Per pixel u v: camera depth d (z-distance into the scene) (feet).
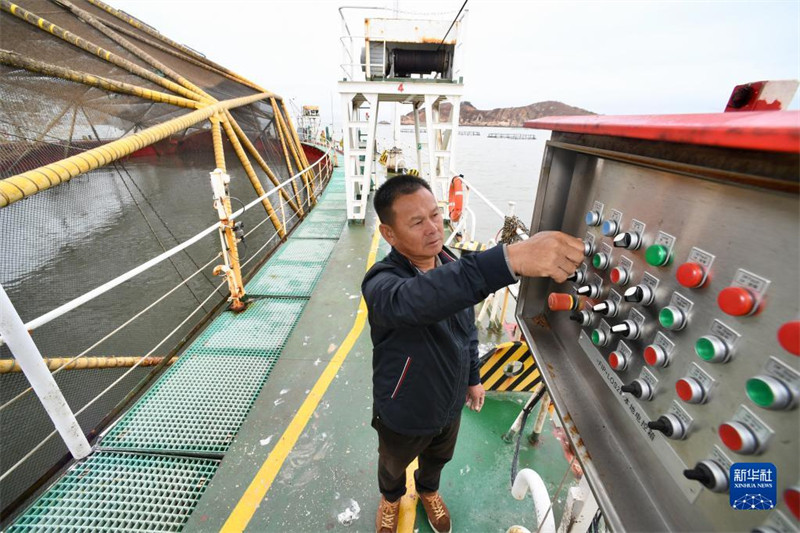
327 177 42.27
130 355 16.37
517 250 2.54
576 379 3.31
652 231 2.41
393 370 4.02
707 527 1.90
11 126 14.65
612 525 2.15
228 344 10.58
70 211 16.31
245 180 29.40
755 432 1.66
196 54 35.76
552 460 6.98
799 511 1.46
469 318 4.42
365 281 3.77
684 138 1.72
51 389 6.14
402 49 20.12
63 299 15.67
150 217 20.39
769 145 1.30
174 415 7.96
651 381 2.38
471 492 6.40
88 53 20.39
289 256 17.39
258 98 36.81
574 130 2.81
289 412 8.09
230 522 5.87
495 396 8.55
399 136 38.60
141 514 5.97
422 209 3.51
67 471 6.61
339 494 6.33
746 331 1.74
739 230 1.80
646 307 2.45
